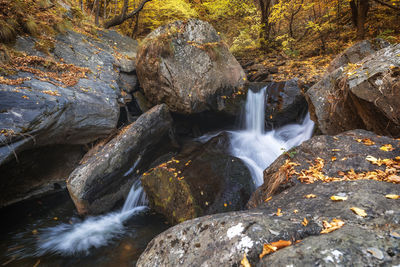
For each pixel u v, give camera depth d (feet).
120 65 24.31
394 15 32.53
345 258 3.64
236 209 13.35
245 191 14.39
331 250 3.80
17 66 16.29
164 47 20.63
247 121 23.72
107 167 15.38
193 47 21.61
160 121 19.01
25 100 13.46
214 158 17.17
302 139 19.66
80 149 18.39
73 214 15.12
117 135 18.67
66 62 20.27
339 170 8.30
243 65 36.01
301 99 21.61
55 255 11.44
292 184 8.35
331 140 10.21
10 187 14.53
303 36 45.70
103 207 15.37
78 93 17.25
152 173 15.78
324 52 34.19
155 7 36.55
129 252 11.70
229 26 50.96
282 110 21.70
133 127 17.33
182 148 20.89
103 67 22.67
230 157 17.37
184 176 14.66
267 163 18.37
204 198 13.26
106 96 19.19
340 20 41.19
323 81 15.46
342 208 5.24
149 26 42.88
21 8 20.88
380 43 19.48
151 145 18.74
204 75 21.31
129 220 14.70
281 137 21.47
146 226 13.89
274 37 45.55
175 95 20.54
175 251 5.36
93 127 17.69
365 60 13.28
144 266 5.61
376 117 11.03
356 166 8.22
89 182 14.55
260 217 5.23
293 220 5.04
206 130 24.89
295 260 3.74
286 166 9.37
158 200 14.99
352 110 12.83
